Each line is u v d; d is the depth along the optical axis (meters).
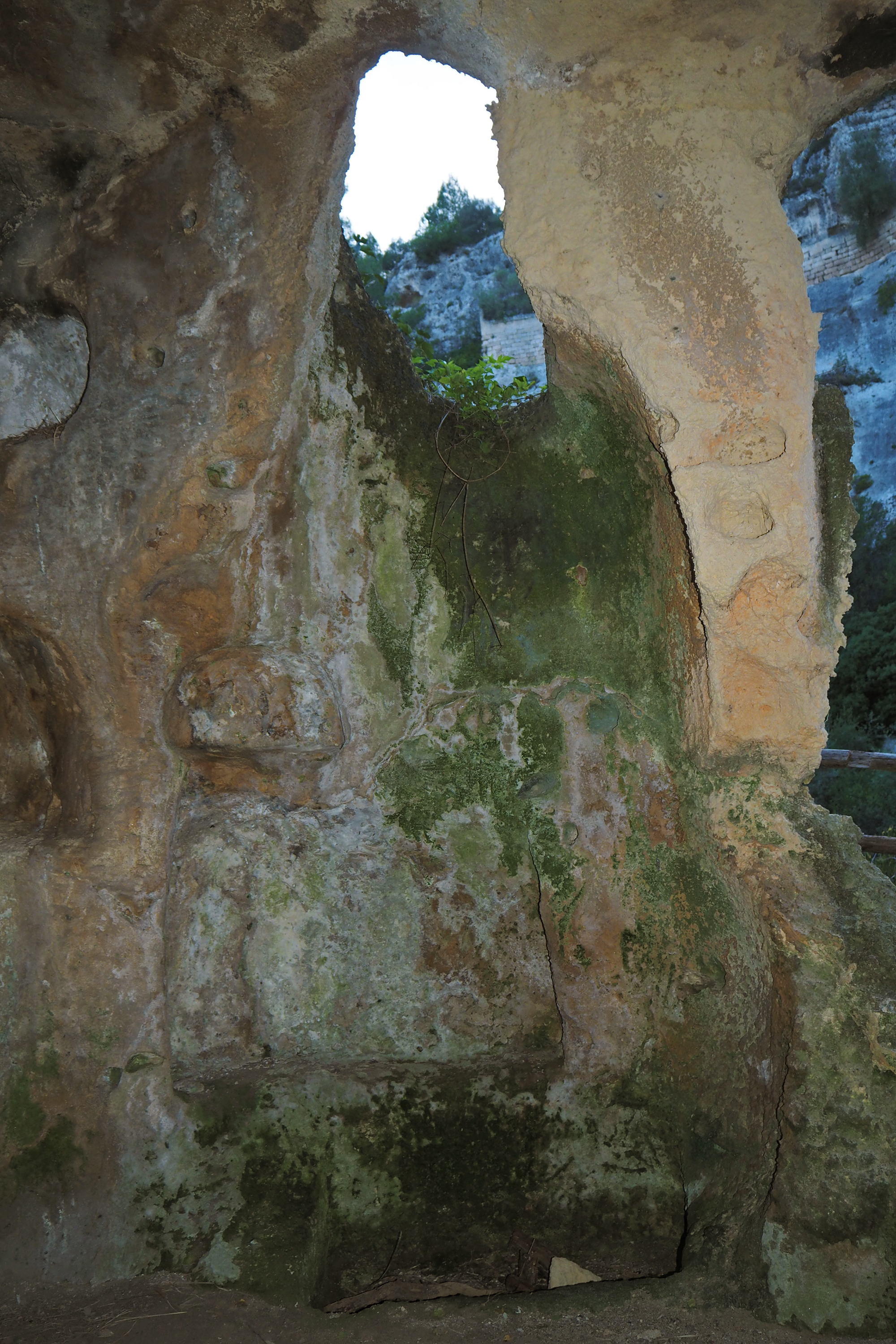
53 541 2.60
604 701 2.99
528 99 2.51
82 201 2.45
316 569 2.92
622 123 2.45
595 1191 2.89
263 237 2.53
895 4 2.31
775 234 2.43
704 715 2.64
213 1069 2.77
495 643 3.04
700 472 2.40
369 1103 2.96
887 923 2.47
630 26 2.36
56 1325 2.34
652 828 2.93
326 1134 2.91
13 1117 2.59
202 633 2.78
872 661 11.04
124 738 2.75
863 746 10.41
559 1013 2.92
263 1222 2.69
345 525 2.96
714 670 2.52
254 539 2.80
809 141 2.71
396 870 2.94
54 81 2.25
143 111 2.35
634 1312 2.36
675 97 2.43
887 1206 2.26
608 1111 2.95
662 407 2.43
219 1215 2.69
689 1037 2.88
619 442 2.92
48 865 2.71
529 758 3.00
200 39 2.23
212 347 2.57
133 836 2.76
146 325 2.54
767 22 2.35
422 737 3.00
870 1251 2.25
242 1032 2.79
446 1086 2.97
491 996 2.89
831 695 11.30
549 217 2.51
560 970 2.98
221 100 2.37
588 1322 2.33
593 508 3.03
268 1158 2.83
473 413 3.10
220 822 2.83
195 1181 2.73
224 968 2.80
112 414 2.57
